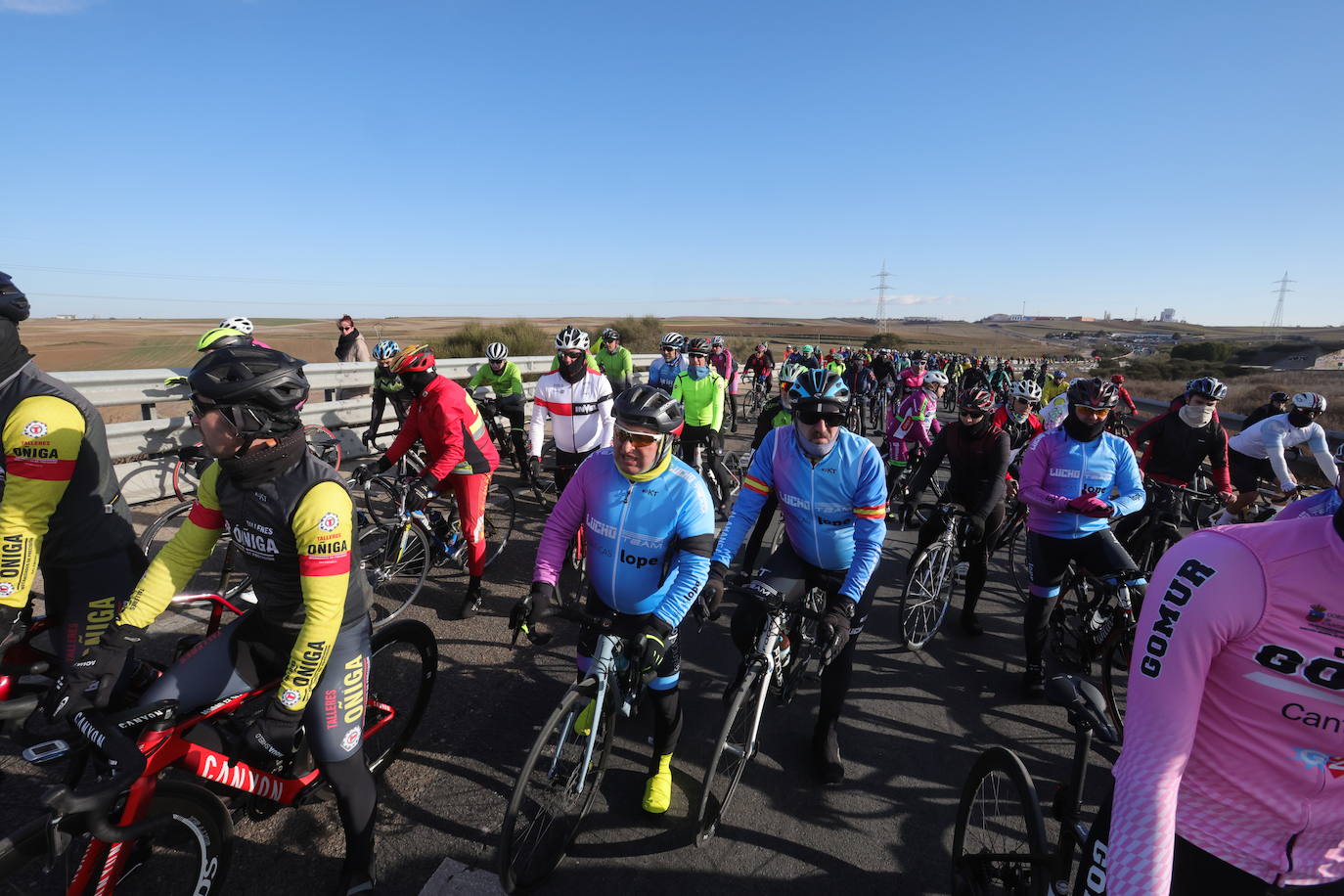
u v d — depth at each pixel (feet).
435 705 10.91
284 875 7.48
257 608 7.18
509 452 26.61
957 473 15.10
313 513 6.16
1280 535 3.57
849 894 7.86
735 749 8.87
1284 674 3.62
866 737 11.12
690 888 7.78
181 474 18.79
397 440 14.62
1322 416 53.52
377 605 14.32
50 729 7.05
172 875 7.06
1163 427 17.28
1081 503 11.80
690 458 22.74
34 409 6.69
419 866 7.72
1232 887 4.05
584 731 7.86
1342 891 4.01
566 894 7.57
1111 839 3.73
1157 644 3.79
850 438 9.48
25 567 6.78
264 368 5.85
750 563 11.60
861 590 9.04
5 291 6.60
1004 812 6.98
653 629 7.53
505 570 17.13
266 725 6.86
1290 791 3.84
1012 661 14.26
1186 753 3.68
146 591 6.50
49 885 6.40
